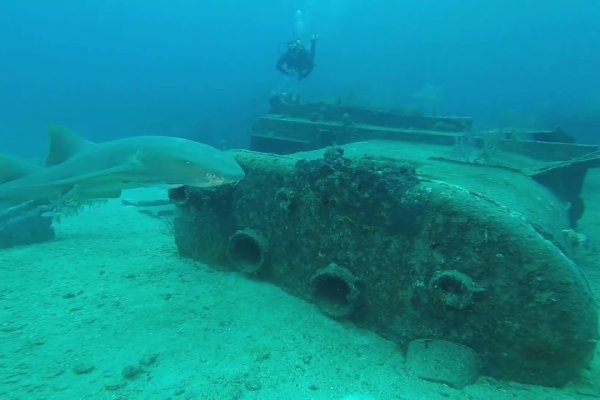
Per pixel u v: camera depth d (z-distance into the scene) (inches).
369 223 155.6
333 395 122.9
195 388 125.6
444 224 139.4
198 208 224.7
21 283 211.2
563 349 123.2
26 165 153.8
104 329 162.4
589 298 124.3
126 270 229.3
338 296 176.1
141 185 128.7
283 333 158.2
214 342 152.3
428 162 252.2
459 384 127.3
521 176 230.8
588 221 348.8
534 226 144.8
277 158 196.7
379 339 155.8
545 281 123.2
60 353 145.8
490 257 130.9
